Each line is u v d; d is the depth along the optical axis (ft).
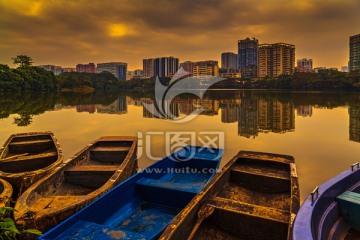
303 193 29.25
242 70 564.30
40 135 38.55
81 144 52.03
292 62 549.54
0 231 13.07
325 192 14.58
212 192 19.56
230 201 17.85
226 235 16.65
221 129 73.05
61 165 25.17
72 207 17.65
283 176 22.77
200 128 74.18
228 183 23.68
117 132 66.33
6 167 27.48
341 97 203.21
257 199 21.70
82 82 361.10
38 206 18.72
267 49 530.68
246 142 56.39
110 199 19.20
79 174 25.22
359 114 102.73
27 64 285.23
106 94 301.43
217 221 16.99
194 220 16.30
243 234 16.39
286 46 531.91
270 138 60.70
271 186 22.68
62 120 88.38
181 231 14.43
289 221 14.99
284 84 359.66
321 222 13.29
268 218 15.75
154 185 21.54
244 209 16.80
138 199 21.75
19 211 16.42
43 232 16.44
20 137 37.17
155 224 19.26
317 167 38.42
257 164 25.95
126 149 33.12
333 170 37.04
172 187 21.26
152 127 75.10
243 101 181.06
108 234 15.14
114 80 439.63
